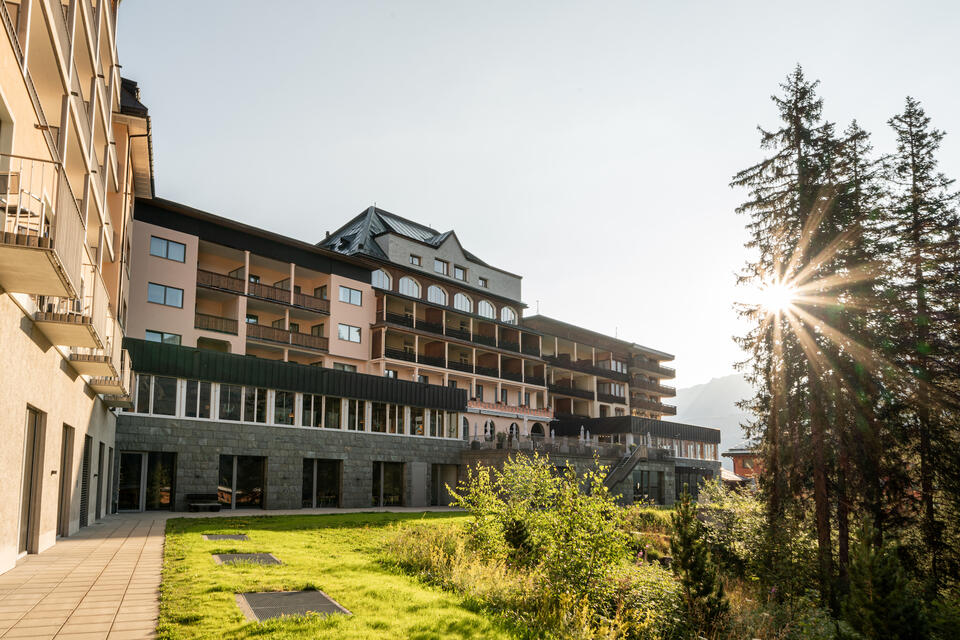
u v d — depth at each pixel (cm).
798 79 2284
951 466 2025
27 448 1268
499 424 5503
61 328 1233
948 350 2119
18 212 911
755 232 2303
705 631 1088
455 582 1125
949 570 1941
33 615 785
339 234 5669
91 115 1617
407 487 3812
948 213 2306
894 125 2470
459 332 5441
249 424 3122
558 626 930
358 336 4666
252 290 4084
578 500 1287
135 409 2755
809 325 2125
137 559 1240
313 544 1592
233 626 735
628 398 7194
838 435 2003
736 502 2308
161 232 3650
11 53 957
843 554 1914
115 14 1973
